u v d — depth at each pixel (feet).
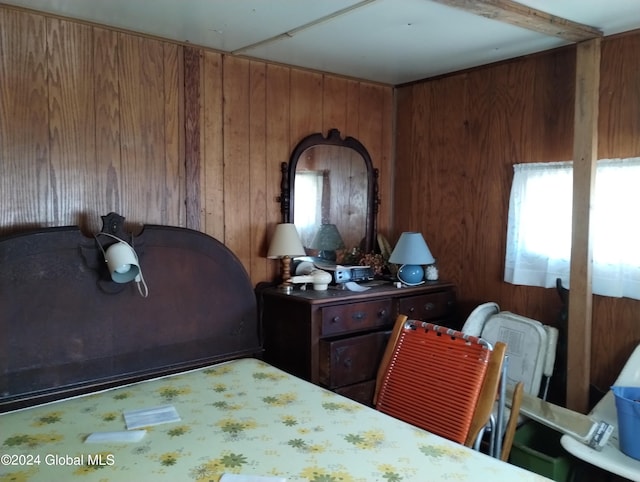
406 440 4.88
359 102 11.27
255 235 9.70
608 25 7.66
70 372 6.89
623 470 6.12
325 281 9.44
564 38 7.88
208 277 8.23
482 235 10.32
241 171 9.45
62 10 7.15
